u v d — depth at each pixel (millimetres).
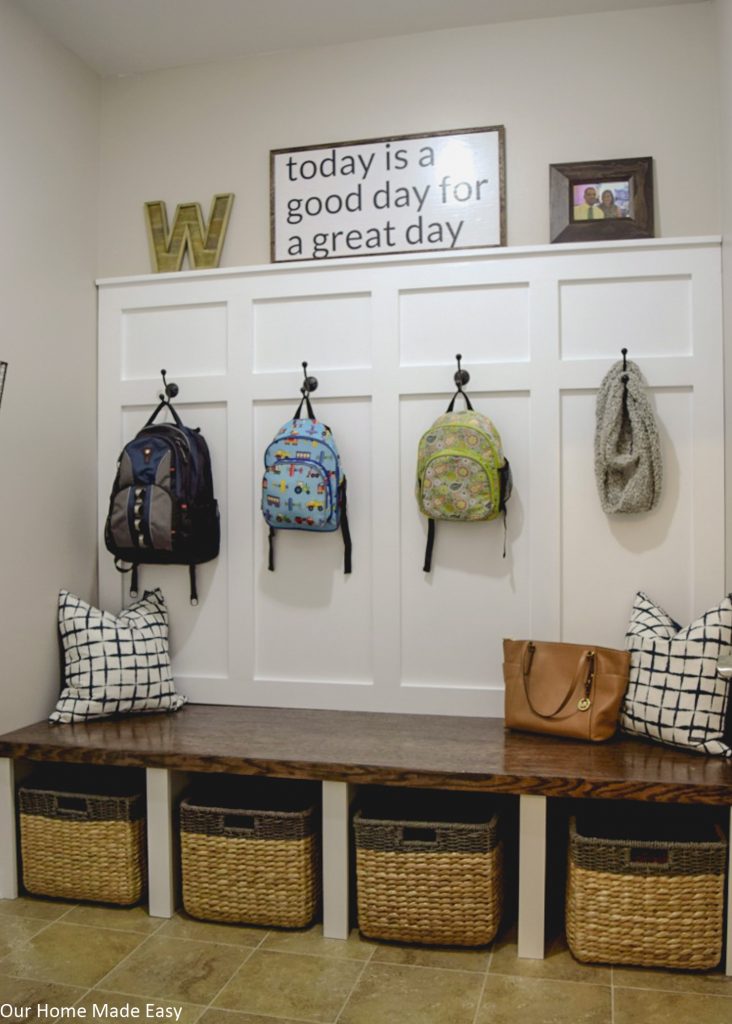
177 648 2986
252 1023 1903
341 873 2295
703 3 2701
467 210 2822
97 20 2760
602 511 2682
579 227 2721
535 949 2188
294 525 2730
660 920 2107
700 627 2383
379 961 2176
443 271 2770
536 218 2795
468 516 2602
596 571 2688
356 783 2346
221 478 2947
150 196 3072
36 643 2729
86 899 2496
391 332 2805
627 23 2746
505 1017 1920
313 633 2881
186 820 2393
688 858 2102
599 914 2131
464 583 2771
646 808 2504
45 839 2504
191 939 2293
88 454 3008
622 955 2129
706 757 2299
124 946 2250
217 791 2611
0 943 2264
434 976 2102
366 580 2842
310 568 2881
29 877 2527
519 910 2189
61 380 2859
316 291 2854
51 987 2047
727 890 2111
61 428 2857
